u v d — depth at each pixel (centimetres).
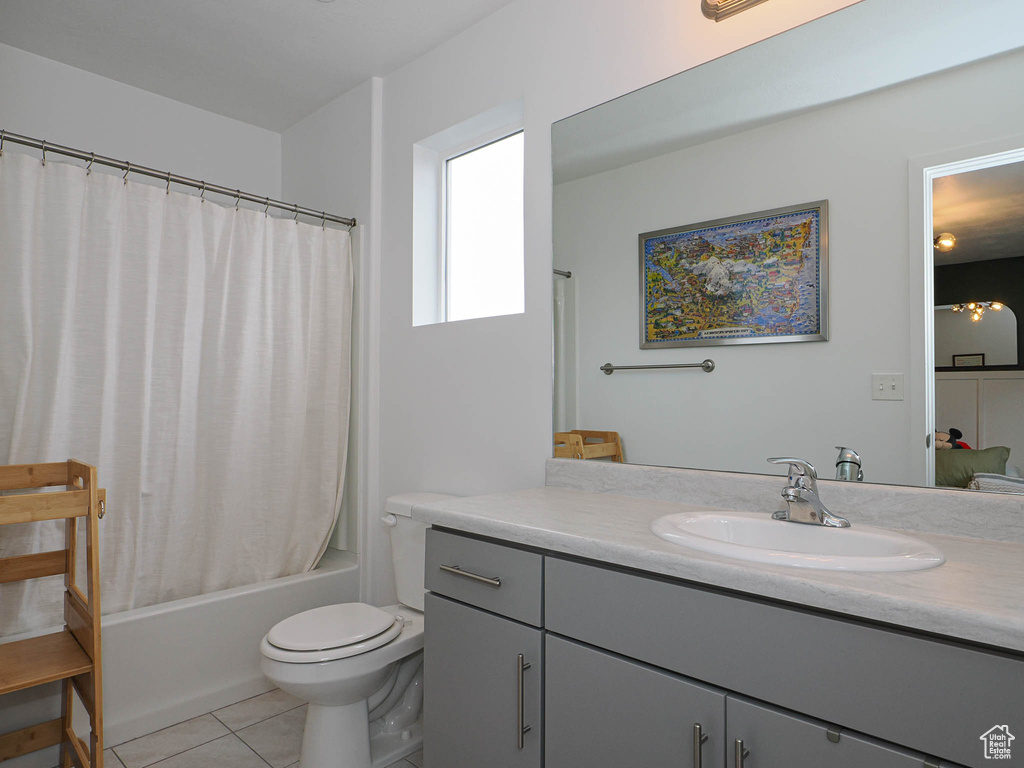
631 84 188
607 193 194
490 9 224
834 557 108
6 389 190
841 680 97
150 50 250
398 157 266
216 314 237
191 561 231
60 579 200
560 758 135
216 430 237
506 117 233
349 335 274
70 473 187
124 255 215
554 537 135
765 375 162
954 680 87
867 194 146
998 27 130
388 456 268
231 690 225
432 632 165
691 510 163
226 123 309
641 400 186
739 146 167
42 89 254
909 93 141
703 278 174
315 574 256
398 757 193
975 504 131
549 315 208
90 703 160
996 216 129
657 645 119
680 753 115
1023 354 126
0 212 190
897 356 142
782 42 160
